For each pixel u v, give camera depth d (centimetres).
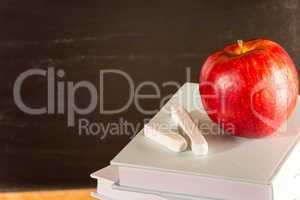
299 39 135
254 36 136
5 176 140
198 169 72
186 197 72
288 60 76
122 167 74
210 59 78
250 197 70
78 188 139
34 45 137
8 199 121
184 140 75
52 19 136
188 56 136
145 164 73
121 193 75
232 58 76
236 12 135
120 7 135
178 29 136
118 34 136
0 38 137
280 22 135
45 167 139
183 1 134
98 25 136
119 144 138
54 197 118
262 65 75
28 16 136
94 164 138
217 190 71
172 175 72
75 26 136
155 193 73
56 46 138
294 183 75
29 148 139
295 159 76
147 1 135
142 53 137
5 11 136
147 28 136
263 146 75
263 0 134
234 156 74
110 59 137
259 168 71
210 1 134
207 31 136
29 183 140
